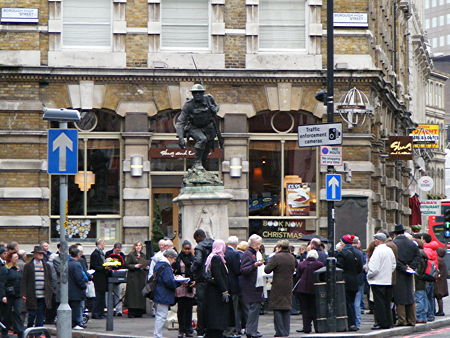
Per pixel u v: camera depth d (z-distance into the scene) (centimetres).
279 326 2623
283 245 2631
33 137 3975
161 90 4062
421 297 3011
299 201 4109
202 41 4119
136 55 4056
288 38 4144
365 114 4066
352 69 4069
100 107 4031
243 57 4097
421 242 3030
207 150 3102
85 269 3161
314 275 2712
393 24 5644
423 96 9775
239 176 4056
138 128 4038
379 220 4409
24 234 3944
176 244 4069
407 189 6088
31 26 4006
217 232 2991
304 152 4128
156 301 2492
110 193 4053
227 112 4075
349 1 4116
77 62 4019
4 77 3975
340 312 2738
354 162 4081
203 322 2477
